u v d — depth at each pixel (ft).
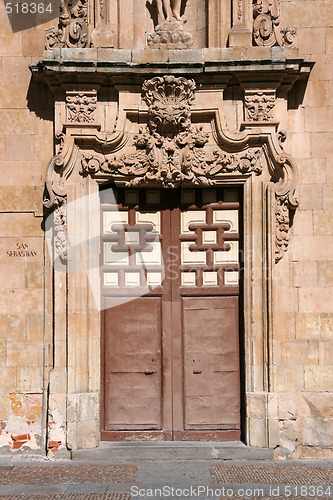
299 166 30.66
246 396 29.89
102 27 30.45
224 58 29.96
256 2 30.53
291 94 30.83
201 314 31.04
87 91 30.04
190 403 30.83
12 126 30.89
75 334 29.84
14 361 30.35
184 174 30.30
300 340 30.40
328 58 30.78
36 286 30.58
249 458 29.32
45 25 31.07
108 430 30.71
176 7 31.04
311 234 30.53
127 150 30.42
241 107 30.55
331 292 30.42
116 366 30.94
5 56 30.99
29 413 30.17
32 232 30.71
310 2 30.94
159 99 29.96
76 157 30.22
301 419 30.01
